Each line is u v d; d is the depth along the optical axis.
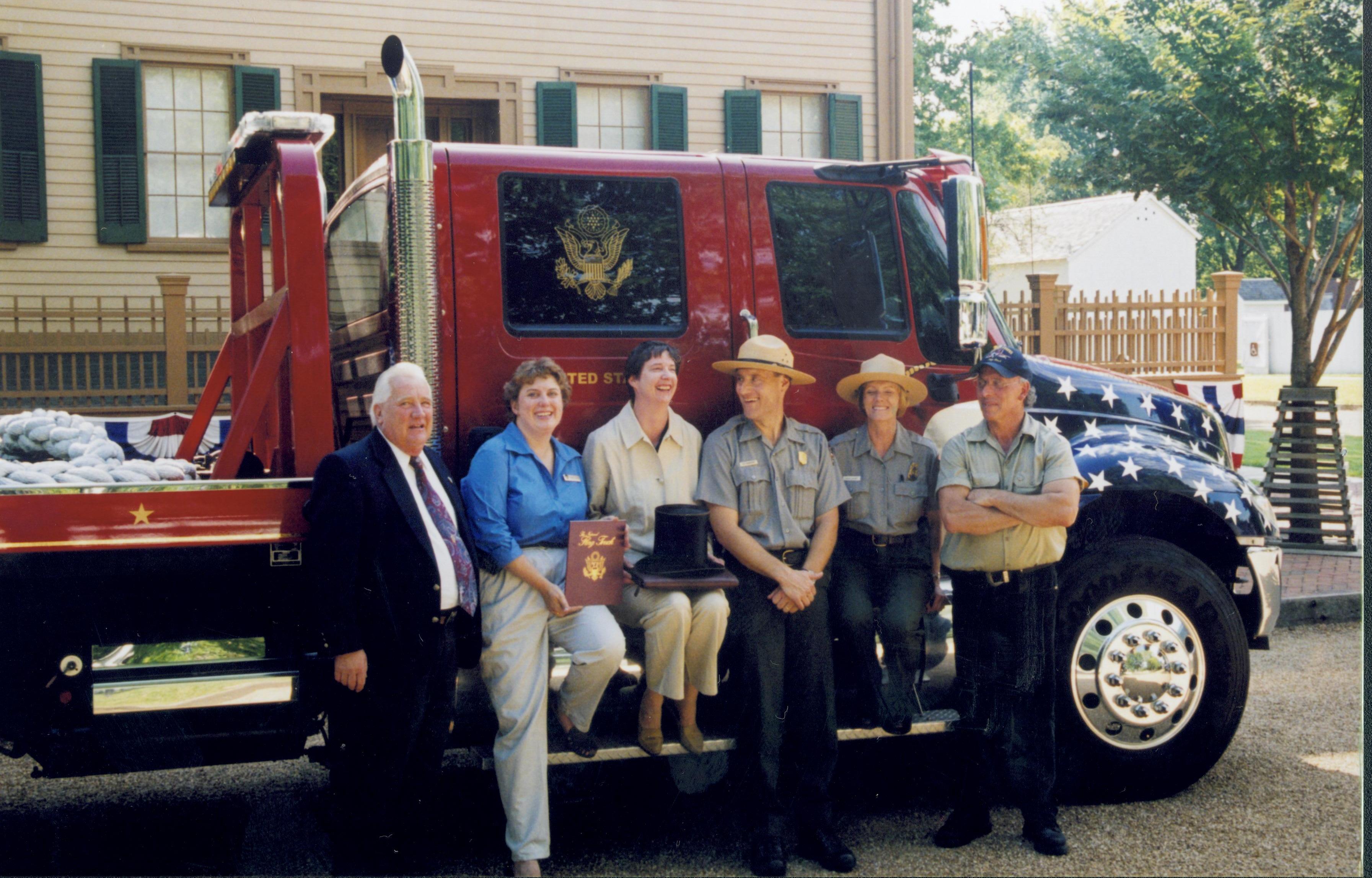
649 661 3.87
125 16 10.87
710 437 4.14
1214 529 4.78
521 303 4.17
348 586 3.51
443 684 3.68
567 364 4.20
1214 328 12.39
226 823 4.39
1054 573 4.10
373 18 11.48
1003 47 24.78
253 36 11.18
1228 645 4.52
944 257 4.71
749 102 12.55
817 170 4.53
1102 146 10.64
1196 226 38.94
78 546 3.39
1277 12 9.37
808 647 4.02
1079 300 12.08
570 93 11.95
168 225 11.18
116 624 3.57
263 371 3.90
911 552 4.29
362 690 3.59
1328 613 7.71
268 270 10.41
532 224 4.20
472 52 11.75
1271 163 9.42
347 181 11.73
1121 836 4.20
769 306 4.44
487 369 4.12
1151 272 38.94
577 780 4.62
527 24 11.89
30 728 3.52
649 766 5.01
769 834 3.90
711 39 12.49
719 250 4.39
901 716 4.19
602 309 4.26
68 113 10.79
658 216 4.34
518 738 3.72
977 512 3.97
